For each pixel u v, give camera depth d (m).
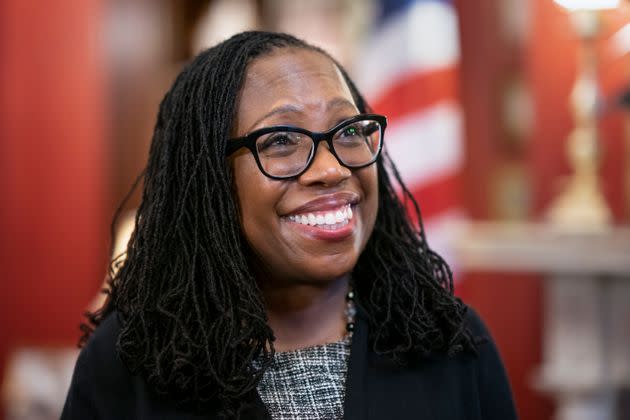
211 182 1.61
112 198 5.49
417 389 1.68
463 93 4.64
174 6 5.92
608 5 3.48
